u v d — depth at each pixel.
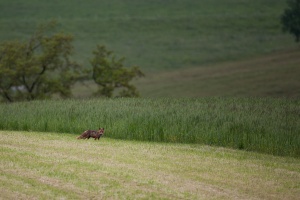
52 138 98.06
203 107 120.56
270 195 62.81
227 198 60.22
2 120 117.56
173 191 61.44
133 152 83.69
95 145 89.56
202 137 99.69
